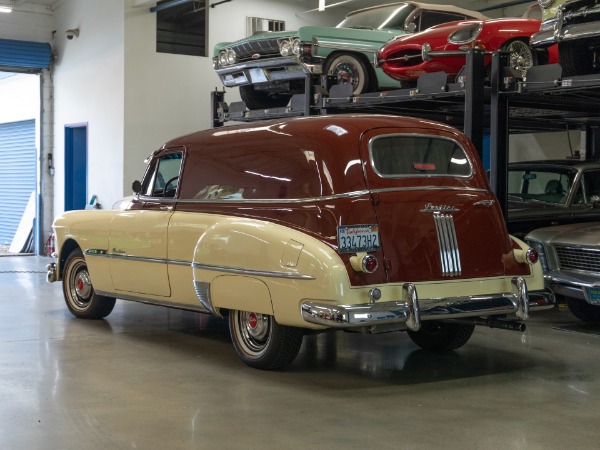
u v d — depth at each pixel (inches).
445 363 254.7
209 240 246.2
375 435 179.9
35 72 697.0
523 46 354.6
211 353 267.6
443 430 183.9
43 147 701.3
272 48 425.4
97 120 626.8
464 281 231.9
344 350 275.3
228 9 636.1
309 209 225.6
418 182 232.5
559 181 390.6
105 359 257.9
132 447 171.6
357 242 218.1
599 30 297.1
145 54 599.8
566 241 315.3
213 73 631.2
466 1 693.3
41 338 293.3
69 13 668.1
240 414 196.2
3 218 792.9
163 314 350.3
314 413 197.2
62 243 330.0
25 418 192.5
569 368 248.5
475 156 248.2
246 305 234.5
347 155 227.0
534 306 243.4
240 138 258.7
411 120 243.4
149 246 277.1
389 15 449.1
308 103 411.2
